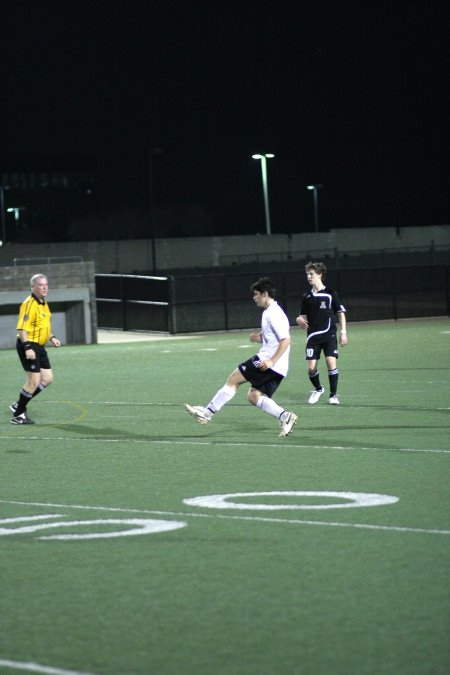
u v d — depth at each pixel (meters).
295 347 59.22
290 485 19.80
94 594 13.09
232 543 15.40
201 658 10.77
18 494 19.75
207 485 20.06
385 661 10.55
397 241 147.00
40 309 29.97
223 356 55.03
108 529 16.58
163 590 13.16
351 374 42.44
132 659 10.79
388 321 83.38
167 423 29.67
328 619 11.86
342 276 122.19
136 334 80.75
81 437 27.38
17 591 13.33
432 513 16.97
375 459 22.50
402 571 13.63
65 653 11.02
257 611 12.22
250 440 25.88
